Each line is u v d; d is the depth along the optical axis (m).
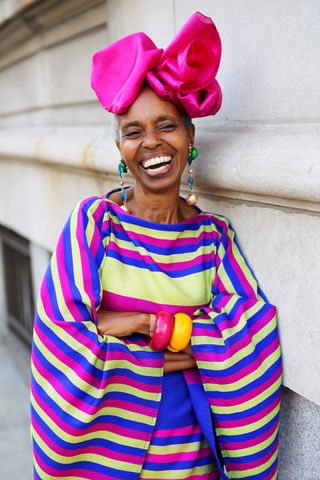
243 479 1.54
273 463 1.56
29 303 4.06
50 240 3.18
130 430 1.47
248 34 1.60
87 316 1.42
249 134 1.62
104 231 1.49
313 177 1.30
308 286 1.43
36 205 3.34
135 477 1.50
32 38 3.22
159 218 1.53
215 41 1.40
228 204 1.69
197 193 1.83
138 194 1.53
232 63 1.69
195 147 1.74
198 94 1.45
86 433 1.44
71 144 2.65
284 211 1.48
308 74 1.42
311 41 1.40
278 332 1.55
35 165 3.26
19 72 3.62
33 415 1.49
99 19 2.46
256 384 1.49
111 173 2.31
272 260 1.54
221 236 1.61
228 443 1.52
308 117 1.43
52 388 1.45
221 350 1.47
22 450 3.08
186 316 1.47
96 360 1.39
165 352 1.50
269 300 1.57
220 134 1.74
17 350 4.23
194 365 1.52
